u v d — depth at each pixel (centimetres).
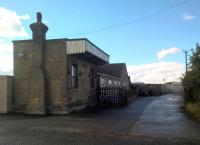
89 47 2038
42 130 1260
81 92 2278
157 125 1427
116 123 1490
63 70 1980
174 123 1498
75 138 1092
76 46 1969
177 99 3878
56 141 1033
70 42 1978
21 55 2047
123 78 4803
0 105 1992
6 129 1279
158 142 1041
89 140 1059
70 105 2030
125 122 1529
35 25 2009
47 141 1030
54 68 1998
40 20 2025
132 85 5478
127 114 1927
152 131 1260
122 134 1188
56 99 1983
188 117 1759
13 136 1116
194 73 1828
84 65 2373
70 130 1268
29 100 1980
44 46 2020
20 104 2038
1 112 1986
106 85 3384
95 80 2698
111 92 2791
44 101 1956
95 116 1809
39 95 1962
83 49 1955
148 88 5525
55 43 2006
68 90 2002
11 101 2031
